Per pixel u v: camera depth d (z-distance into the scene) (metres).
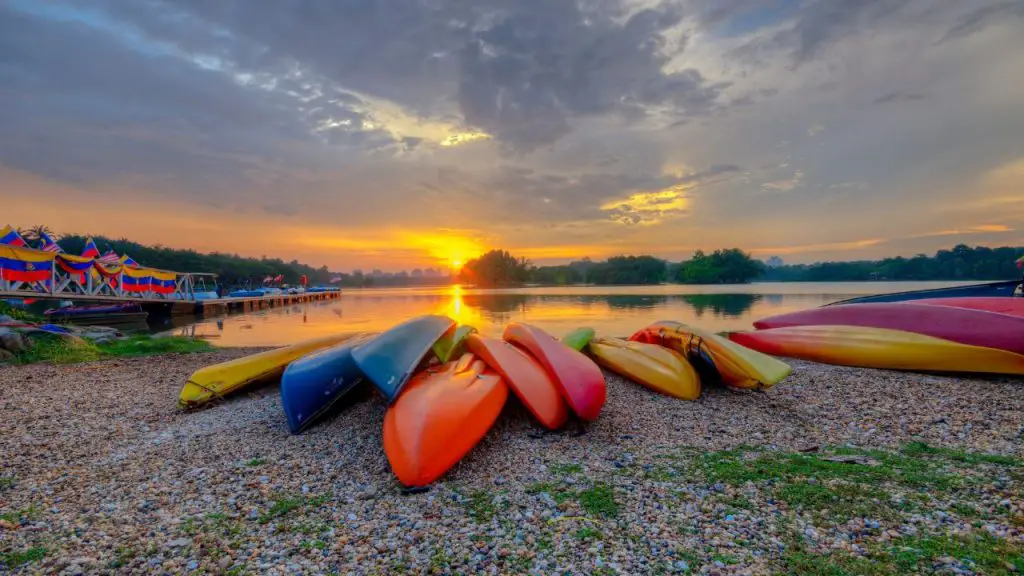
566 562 2.66
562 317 21.47
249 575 2.65
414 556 2.80
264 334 17.72
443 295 58.38
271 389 7.23
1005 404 5.60
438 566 2.69
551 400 5.33
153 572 2.69
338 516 3.35
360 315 27.30
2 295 17.67
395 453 4.04
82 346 11.13
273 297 42.25
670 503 3.32
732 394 6.59
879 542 2.70
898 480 3.51
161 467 4.31
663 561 2.62
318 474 4.12
